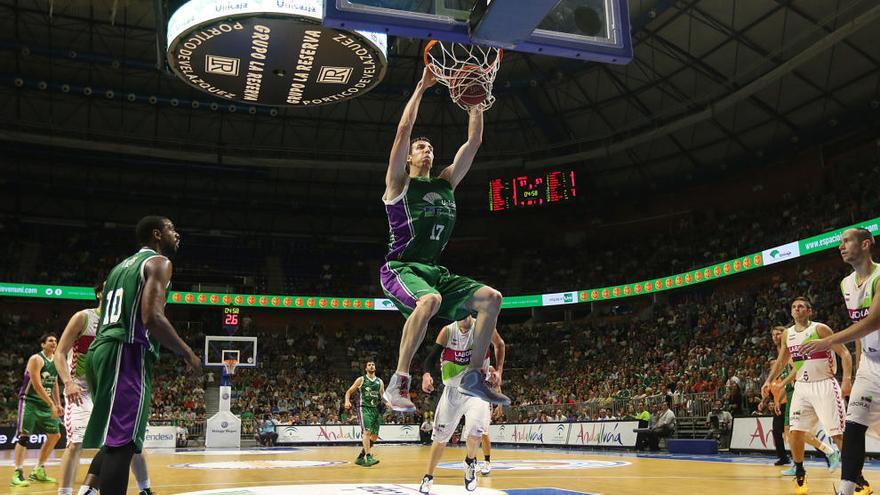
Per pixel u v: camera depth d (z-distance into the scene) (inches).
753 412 660.7
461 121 1306.6
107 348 167.8
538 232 1539.1
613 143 1254.3
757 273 1130.0
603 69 1123.3
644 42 1036.5
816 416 289.9
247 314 1448.1
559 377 1192.8
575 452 735.7
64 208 1454.2
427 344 1419.8
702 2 929.5
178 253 1486.2
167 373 1230.3
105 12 984.3
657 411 810.2
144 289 167.5
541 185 1375.5
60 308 1299.2
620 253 1396.4
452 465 492.1
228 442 936.3
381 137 1337.4
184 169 1396.4
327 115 1284.4
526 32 190.9
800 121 1079.0
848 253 204.4
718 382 816.9
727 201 1293.1
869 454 507.5
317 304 1352.1
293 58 571.5
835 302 907.4
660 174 1317.7
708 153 1227.2
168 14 632.4
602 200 1398.9
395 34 194.7
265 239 1573.6
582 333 1301.7
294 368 1317.7
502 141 1353.3
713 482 329.4
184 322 1384.1
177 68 591.2
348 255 1589.6
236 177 1459.2
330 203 1531.7
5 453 781.9
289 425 1054.4
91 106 1218.0
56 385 350.0
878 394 181.2
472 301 182.2
